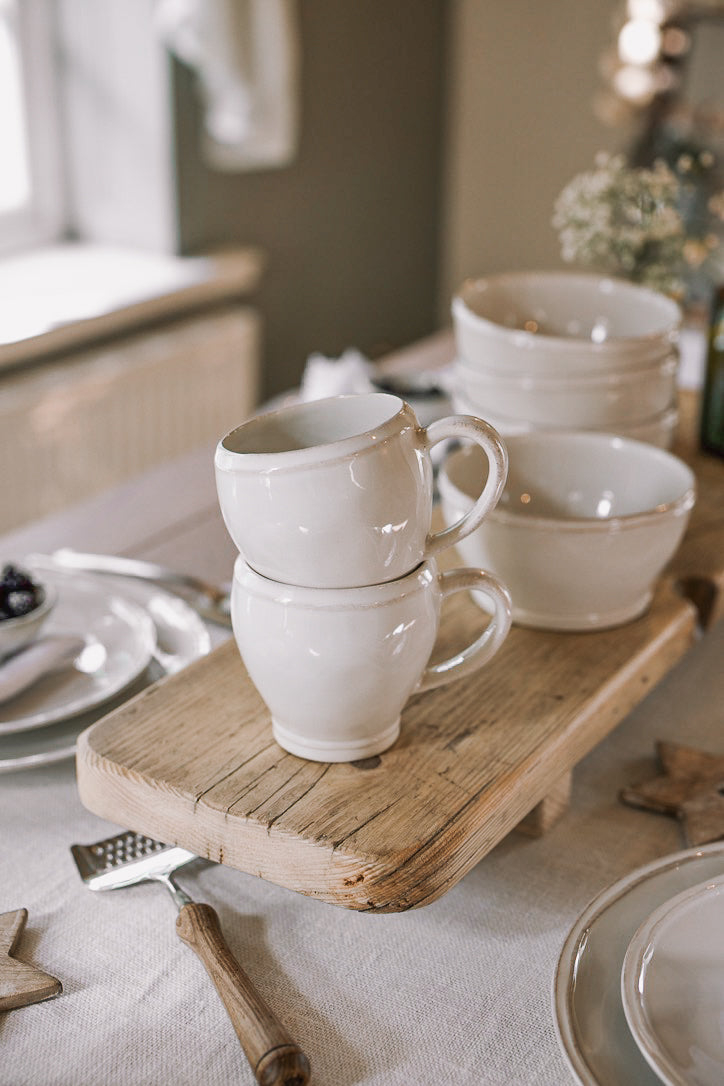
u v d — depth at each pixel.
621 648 0.80
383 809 0.61
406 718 0.71
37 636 0.86
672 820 0.73
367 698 0.62
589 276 1.14
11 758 0.74
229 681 0.75
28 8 2.29
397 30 2.90
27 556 1.05
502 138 3.11
